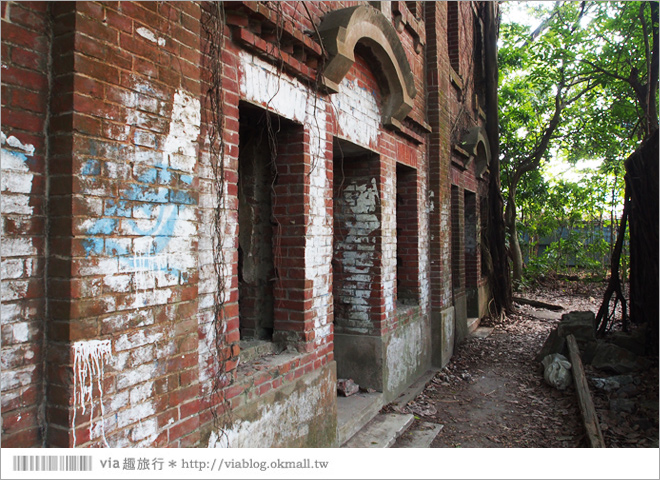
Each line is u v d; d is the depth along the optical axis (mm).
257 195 3863
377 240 5215
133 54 2143
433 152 7207
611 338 6902
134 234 2150
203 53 2650
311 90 3783
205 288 2652
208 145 2682
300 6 3750
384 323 5289
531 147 15750
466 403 5730
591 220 19172
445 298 7512
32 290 1875
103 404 1994
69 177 1876
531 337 9211
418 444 4473
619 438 4402
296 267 3674
